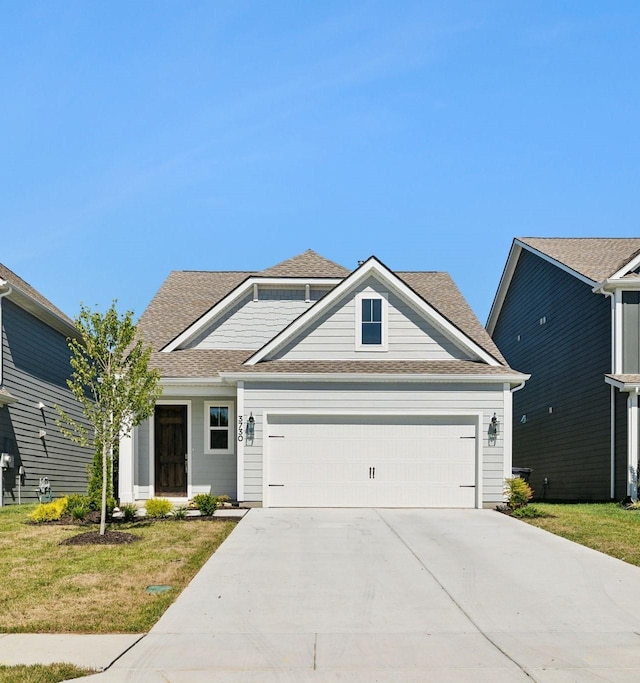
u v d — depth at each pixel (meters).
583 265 24.77
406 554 12.55
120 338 14.14
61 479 25.84
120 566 11.33
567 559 12.22
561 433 26.48
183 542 13.28
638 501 19.44
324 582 10.59
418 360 19.78
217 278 27.14
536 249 27.83
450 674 6.93
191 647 7.72
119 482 20.03
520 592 10.12
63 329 25.95
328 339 19.78
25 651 7.53
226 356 21.64
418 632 8.30
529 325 30.45
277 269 22.81
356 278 19.73
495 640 8.02
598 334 23.19
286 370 18.91
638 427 20.75
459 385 18.88
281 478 18.69
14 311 22.06
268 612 9.09
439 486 18.72
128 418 15.91
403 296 19.91
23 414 22.45
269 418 18.78
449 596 9.89
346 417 18.81
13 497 21.42
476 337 21.80
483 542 13.67
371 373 18.72
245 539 13.84
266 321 22.45
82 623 8.50
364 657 7.42
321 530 14.91
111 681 6.68
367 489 18.67
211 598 9.70
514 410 32.94
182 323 23.83
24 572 10.92
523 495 17.80
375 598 9.77
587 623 8.70
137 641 7.93
